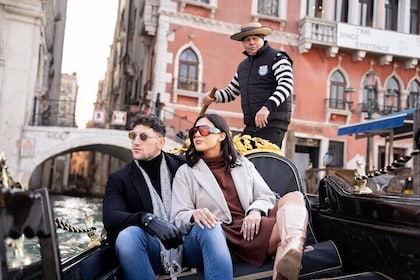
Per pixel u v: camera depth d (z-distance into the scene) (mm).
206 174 2510
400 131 11562
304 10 18516
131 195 2459
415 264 1887
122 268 2129
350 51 18734
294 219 2059
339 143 18344
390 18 20000
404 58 19188
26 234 1312
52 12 17875
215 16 17203
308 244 2705
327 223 2707
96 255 2182
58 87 23609
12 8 13406
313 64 18375
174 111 16312
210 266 2096
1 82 13398
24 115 13719
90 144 14625
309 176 11648
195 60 16875
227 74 17094
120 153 18141
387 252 2062
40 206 1383
